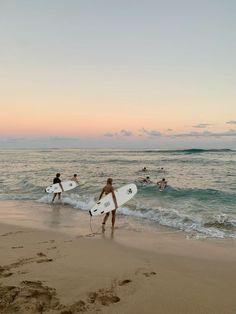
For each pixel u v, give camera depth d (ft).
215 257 23.00
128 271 19.11
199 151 281.13
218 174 89.20
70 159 187.32
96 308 13.83
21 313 12.82
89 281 17.03
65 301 14.29
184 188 59.62
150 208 42.57
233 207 44.32
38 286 15.76
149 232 30.94
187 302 14.97
